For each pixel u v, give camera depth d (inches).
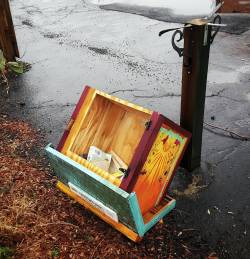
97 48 259.9
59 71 229.9
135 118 114.5
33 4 380.5
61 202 124.9
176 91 197.8
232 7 300.7
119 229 109.0
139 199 103.5
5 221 114.3
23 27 312.7
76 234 112.3
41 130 170.2
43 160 147.5
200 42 108.0
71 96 200.4
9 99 200.7
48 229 113.6
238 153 146.9
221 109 178.1
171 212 119.9
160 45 257.0
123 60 239.0
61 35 289.0
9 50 231.5
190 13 309.3
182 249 107.3
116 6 349.7
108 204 105.0
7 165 143.6
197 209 121.0
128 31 285.6
